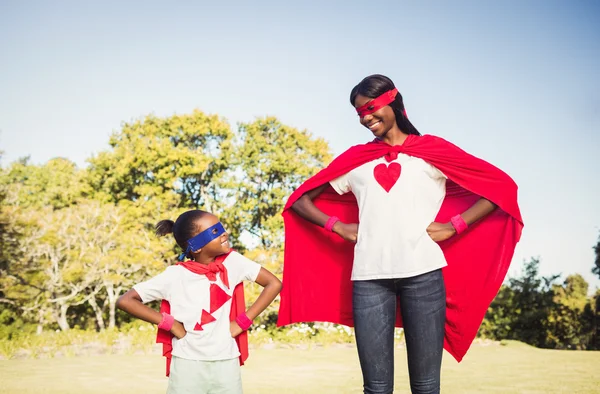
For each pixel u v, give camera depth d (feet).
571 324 45.62
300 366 29.37
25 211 52.44
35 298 53.88
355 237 11.41
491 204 11.17
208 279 11.48
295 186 58.03
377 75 11.29
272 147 57.06
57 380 24.49
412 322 10.73
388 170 11.05
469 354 34.60
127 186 61.77
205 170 58.54
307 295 12.79
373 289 10.86
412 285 10.68
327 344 40.65
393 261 10.65
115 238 52.03
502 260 11.55
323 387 22.88
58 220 51.98
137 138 60.39
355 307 11.03
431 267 10.62
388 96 11.09
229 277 11.68
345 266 12.74
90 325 59.21
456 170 11.07
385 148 11.30
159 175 57.06
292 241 12.76
